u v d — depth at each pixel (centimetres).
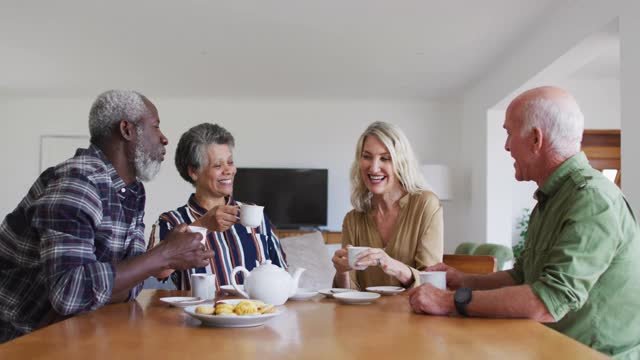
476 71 600
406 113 759
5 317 160
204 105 756
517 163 163
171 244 145
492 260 223
